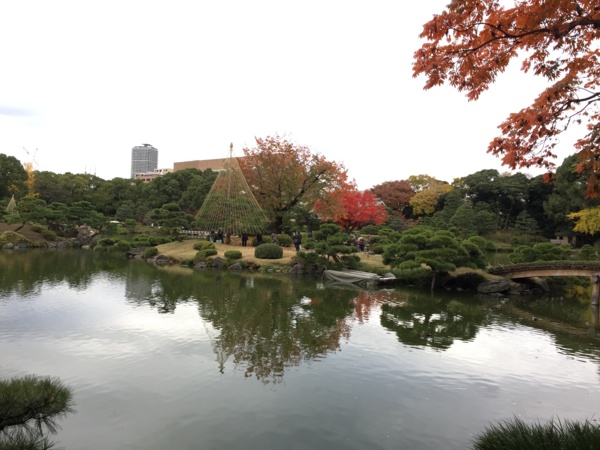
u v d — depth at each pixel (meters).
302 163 34.84
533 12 4.88
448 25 5.39
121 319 12.16
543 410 7.11
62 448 5.33
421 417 6.62
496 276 22.19
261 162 35.38
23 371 7.88
